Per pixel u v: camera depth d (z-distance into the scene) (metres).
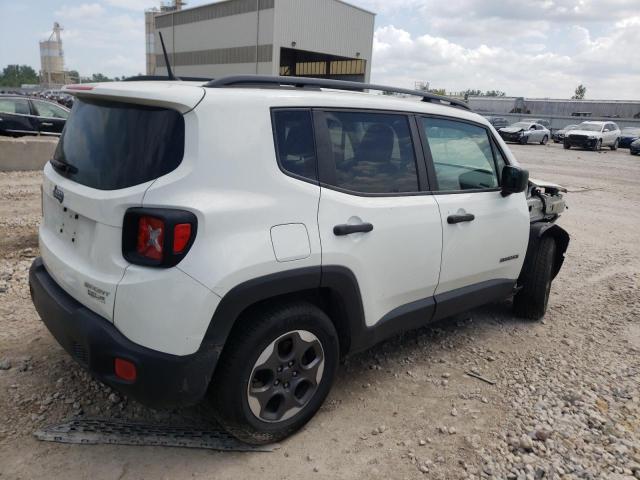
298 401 2.83
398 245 3.15
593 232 8.85
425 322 3.58
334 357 2.93
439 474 2.68
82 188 2.54
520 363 3.94
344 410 3.19
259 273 2.46
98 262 2.44
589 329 4.68
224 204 2.38
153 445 2.75
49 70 125.75
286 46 45.56
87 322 2.41
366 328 3.09
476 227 3.72
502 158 4.16
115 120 2.54
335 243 2.78
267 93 2.66
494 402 3.37
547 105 57.09
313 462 2.71
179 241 2.26
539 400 3.40
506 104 60.31
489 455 2.84
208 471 2.60
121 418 2.96
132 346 2.30
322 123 2.86
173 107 2.36
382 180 3.16
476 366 3.84
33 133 14.49
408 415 3.17
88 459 2.61
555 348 4.23
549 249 4.65
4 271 5.06
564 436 3.04
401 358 3.90
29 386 3.17
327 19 47.53
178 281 2.27
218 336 2.39
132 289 2.28
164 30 60.59
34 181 10.05
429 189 3.46
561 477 2.71
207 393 2.59
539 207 4.89
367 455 2.79
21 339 3.74
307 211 2.69
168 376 2.31
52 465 2.56
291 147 2.71
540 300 4.67
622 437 3.06
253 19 46.50
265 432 2.72
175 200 2.28
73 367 3.40
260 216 2.49
